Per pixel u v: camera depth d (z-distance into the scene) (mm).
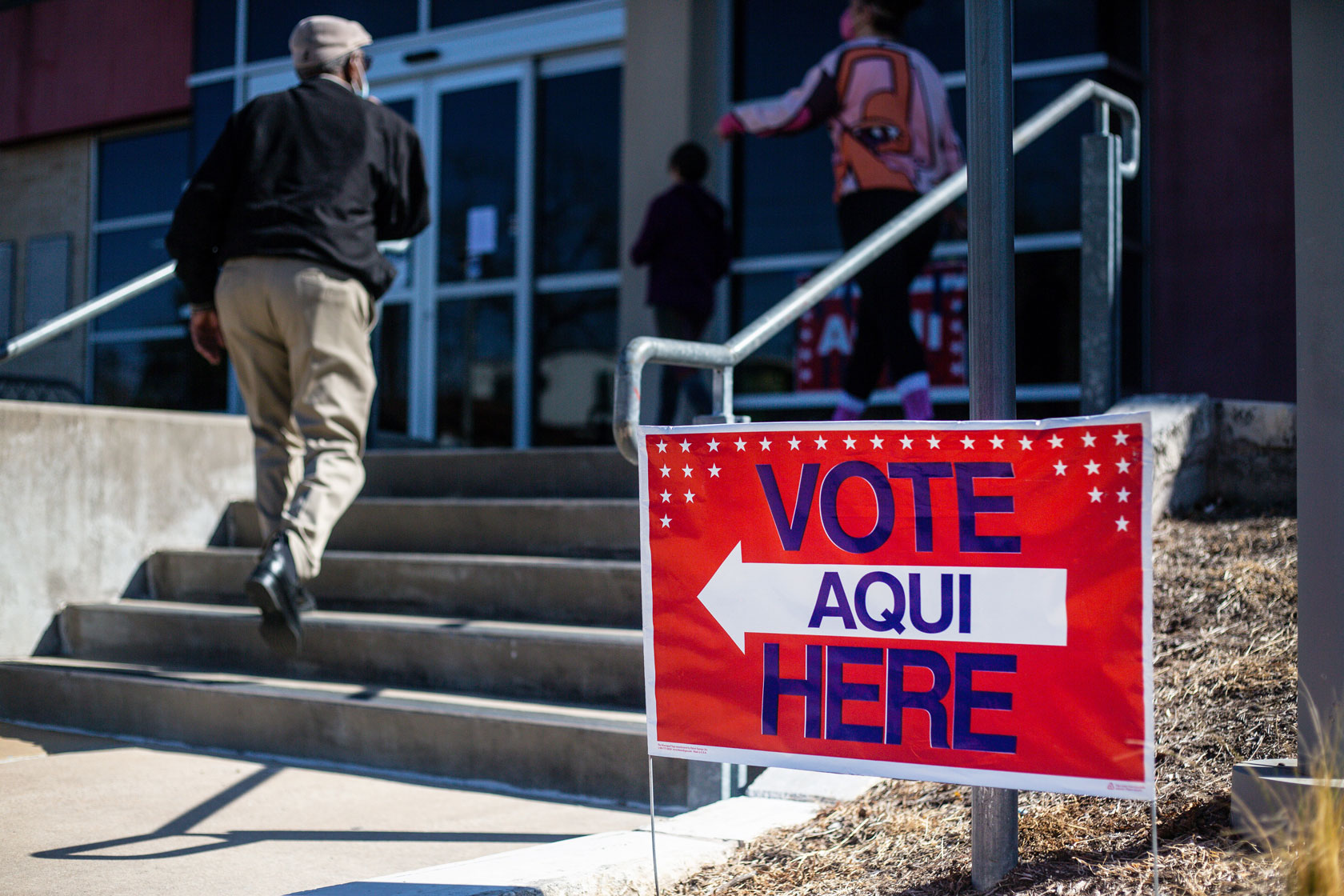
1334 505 2162
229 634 4223
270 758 3598
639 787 3047
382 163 3959
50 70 11047
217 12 9914
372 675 3908
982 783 1954
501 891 2166
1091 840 2234
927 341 6707
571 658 3539
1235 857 2043
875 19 4906
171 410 10305
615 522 4262
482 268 8578
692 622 2186
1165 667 2957
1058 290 6367
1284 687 2666
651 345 2744
